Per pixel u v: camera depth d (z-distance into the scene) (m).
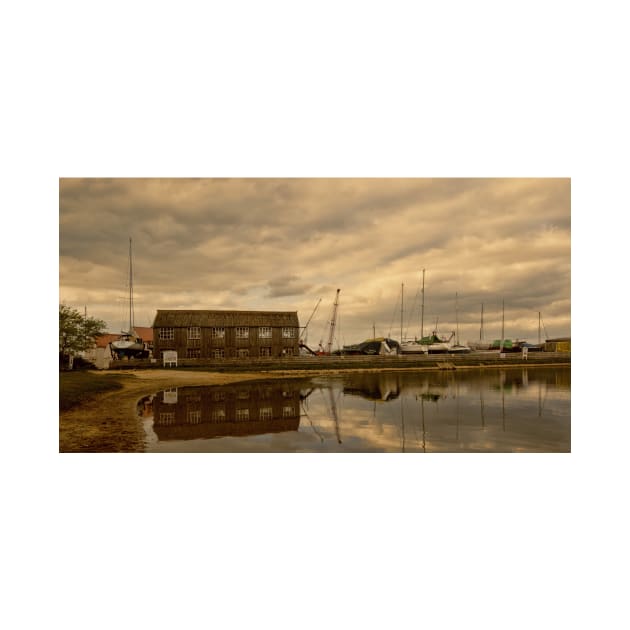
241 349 44.56
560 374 36.88
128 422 17.30
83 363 36.69
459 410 19.95
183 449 14.18
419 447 14.55
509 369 41.66
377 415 18.86
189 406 20.58
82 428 16.38
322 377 34.00
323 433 15.95
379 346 53.78
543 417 18.56
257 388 26.97
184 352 42.94
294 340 46.38
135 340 46.41
